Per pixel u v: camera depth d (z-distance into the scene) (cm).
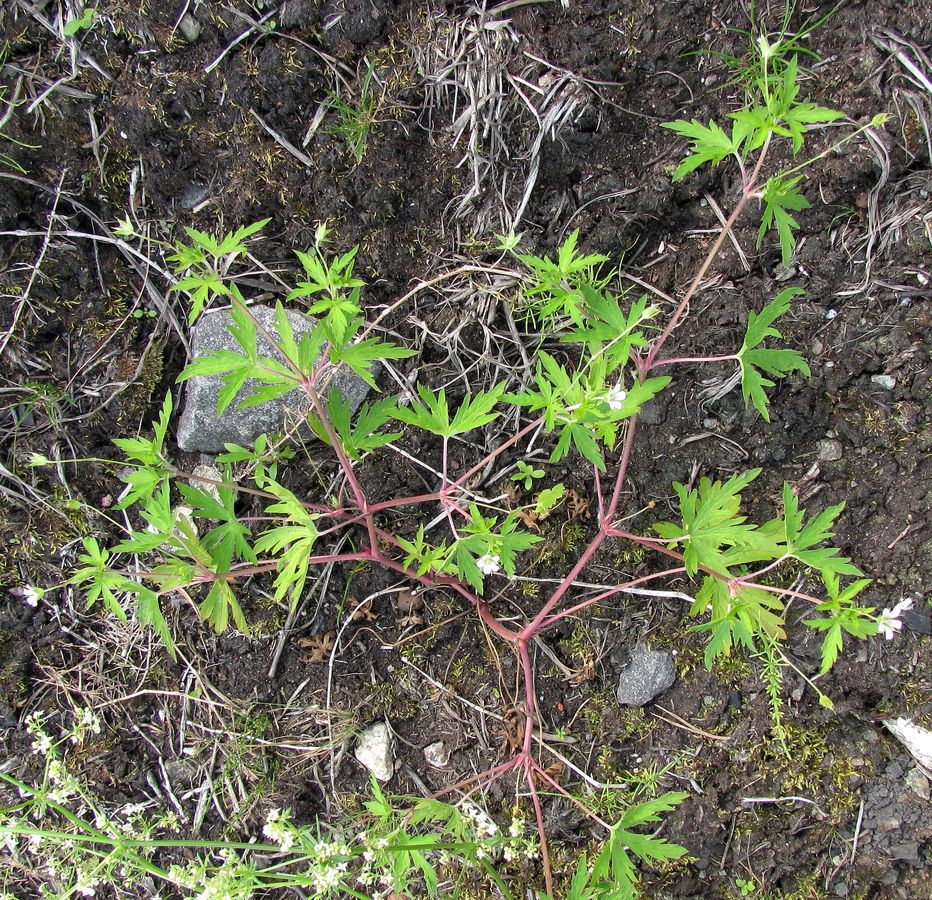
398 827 40
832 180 43
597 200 45
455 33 44
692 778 45
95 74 44
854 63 43
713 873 44
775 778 44
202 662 46
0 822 40
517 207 45
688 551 40
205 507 41
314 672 46
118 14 44
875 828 44
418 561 46
